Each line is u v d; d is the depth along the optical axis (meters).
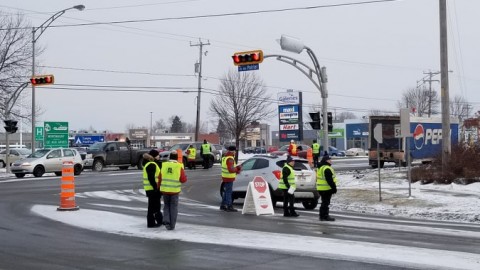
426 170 25.78
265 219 15.20
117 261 9.19
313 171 18.53
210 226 13.45
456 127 39.94
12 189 24.59
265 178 18.53
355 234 12.23
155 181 12.88
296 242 10.97
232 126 62.97
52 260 9.29
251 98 61.66
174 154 12.72
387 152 37.19
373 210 18.98
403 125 20.67
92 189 24.94
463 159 24.61
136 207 17.88
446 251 9.95
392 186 24.70
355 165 45.59
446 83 25.30
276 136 101.00
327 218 14.93
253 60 27.59
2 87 41.03
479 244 10.88
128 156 39.81
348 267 8.60
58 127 46.44
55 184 27.08
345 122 91.62
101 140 65.00
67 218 14.68
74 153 33.94
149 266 8.79
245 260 9.22
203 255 9.67
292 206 16.00
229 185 17.30
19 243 10.96
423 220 16.12
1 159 46.50
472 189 22.23
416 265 8.68
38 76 36.56
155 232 12.30
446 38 25.33
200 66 59.69
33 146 39.94
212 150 45.97
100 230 12.64
